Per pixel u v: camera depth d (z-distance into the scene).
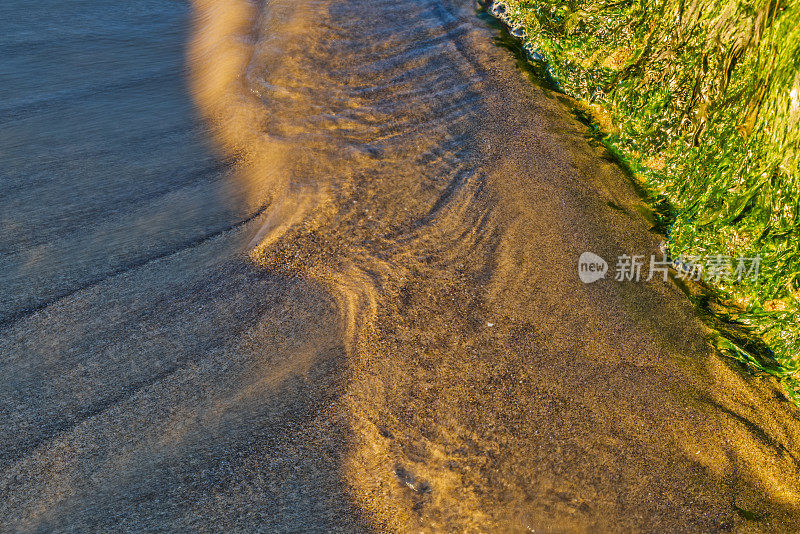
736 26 4.50
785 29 4.02
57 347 3.40
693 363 3.57
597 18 6.06
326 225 4.27
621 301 3.88
